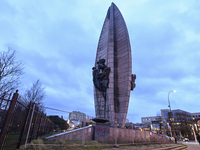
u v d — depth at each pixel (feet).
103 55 77.41
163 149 38.96
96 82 71.00
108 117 59.82
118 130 45.47
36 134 30.17
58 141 30.25
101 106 68.08
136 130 52.16
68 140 34.27
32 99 74.28
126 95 61.67
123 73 66.44
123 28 75.72
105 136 41.09
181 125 218.38
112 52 70.08
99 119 50.83
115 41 76.43
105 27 85.97
